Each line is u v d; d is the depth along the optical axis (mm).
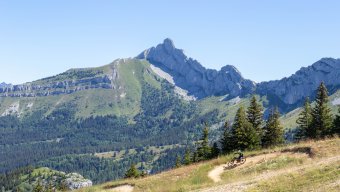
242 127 101625
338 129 108875
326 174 29625
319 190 26297
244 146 100188
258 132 112375
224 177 44875
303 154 44688
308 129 116500
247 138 100875
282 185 29672
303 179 30016
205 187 38219
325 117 113500
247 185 32562
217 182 39906
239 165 48000
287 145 53312
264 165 44438
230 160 50656
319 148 44000
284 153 47094
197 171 49312
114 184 51875
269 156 47844
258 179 34156
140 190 47438
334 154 41312
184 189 39656
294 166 40281
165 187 44938
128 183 51188
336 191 25000
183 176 48875
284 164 43094
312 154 43375
